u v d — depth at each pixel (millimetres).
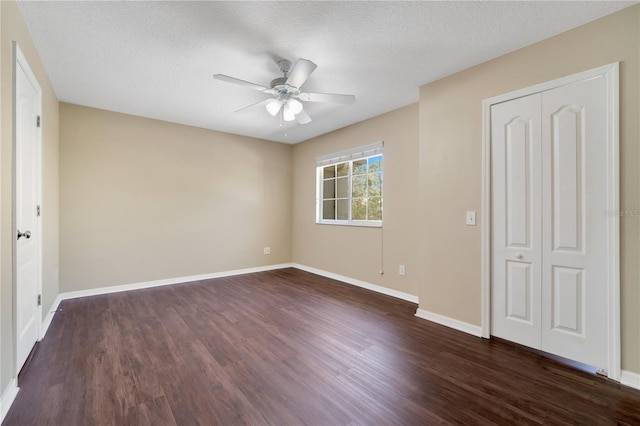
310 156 5305
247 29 2127
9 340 1688
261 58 2527
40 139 2461
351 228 4461
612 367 1940
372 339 2545
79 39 2240
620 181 1914
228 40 2264
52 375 1963
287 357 2229
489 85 2551
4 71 1649
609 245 1957
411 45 2332
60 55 2463
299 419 1576
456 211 2779
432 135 2975
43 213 2635
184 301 3537
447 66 2664
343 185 4703
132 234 4016
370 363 2150
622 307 1909
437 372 2035
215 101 3508
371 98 3416
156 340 2496
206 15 1976
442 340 2531
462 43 2303
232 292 3938
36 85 2332
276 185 5523
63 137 3521
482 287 2586
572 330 2133
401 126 3723
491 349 2369
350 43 2303
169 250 4328
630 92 1880
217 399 1733
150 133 4152
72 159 3584
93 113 3725
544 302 2266
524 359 2211
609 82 1951
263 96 3342
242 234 5078
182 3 1861
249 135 5094
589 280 2053
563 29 2121
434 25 2080
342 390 1829
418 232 3369
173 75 2842
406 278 3678
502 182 2488
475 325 2645
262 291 4000
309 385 1878
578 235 2102
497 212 2521
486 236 2562
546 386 1876
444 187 2873
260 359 2195
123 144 3938
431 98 2982
